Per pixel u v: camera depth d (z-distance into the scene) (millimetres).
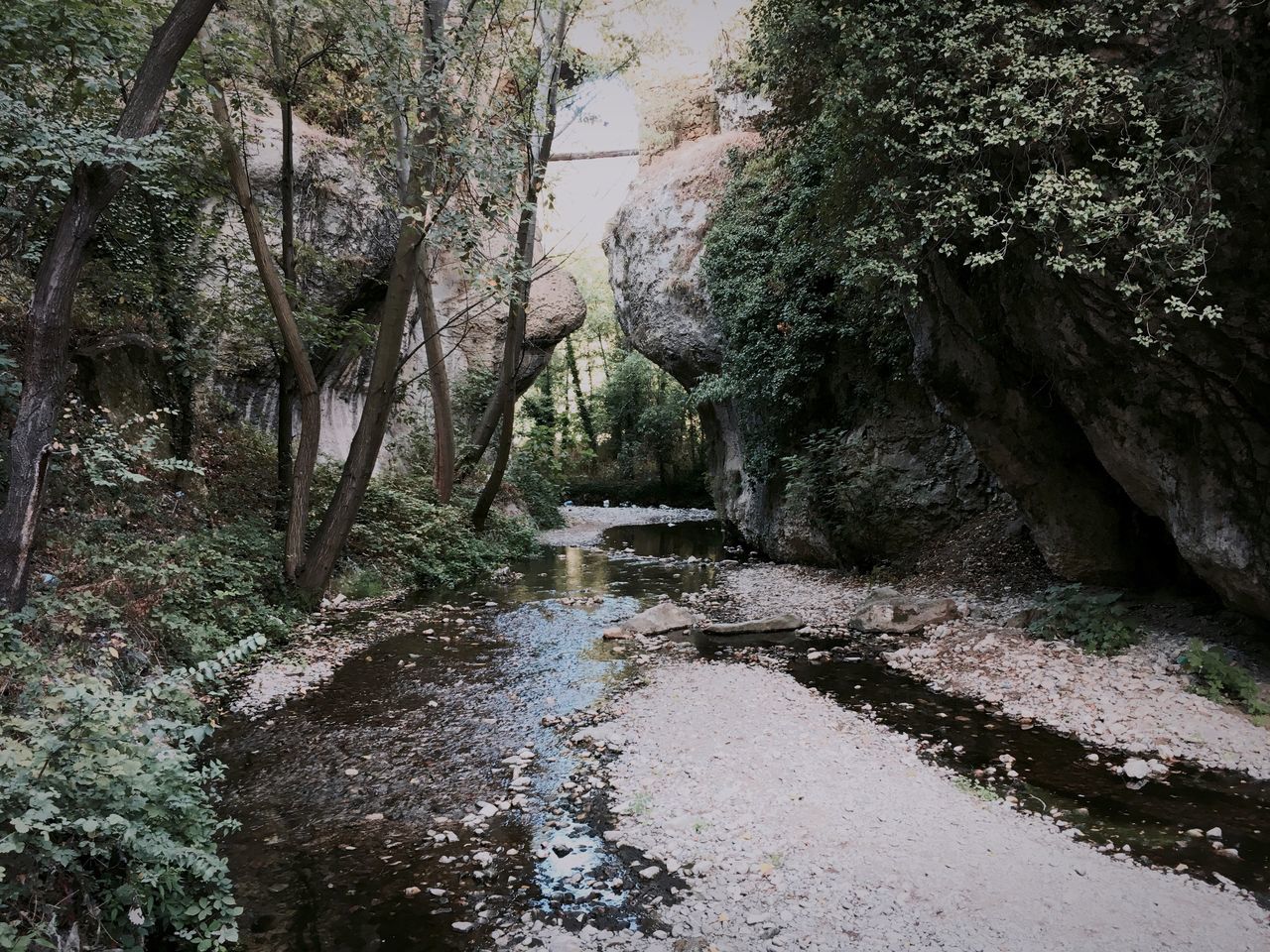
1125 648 6688
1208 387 5484
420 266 13547
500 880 3797
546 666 7543
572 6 11820
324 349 13930
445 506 14008
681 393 32531
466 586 12359
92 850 2768
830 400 12531
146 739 3342
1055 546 8055
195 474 9688
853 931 3275
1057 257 5121
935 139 5305
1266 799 4457
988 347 7574
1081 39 4992
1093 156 5023
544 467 24719
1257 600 5691
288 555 9305
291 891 3717
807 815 4293
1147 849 3938
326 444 14695
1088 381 6324
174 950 3143
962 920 3328
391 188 9945
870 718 5914
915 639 8156
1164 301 5234
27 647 3865
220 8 8648
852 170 6809
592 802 4609
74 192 4594
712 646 8281
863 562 11836
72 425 7266
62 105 6035
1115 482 7559
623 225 19203
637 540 19391
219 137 8562
